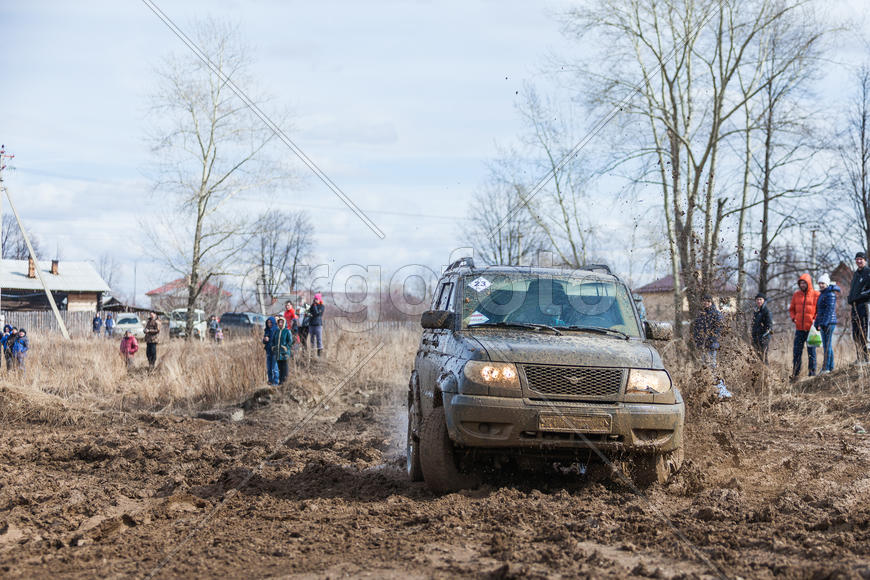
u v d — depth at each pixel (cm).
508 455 689
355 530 560
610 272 866
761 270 2775
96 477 830
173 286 5034
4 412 1422
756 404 1218
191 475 827
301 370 1912
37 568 477
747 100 2641
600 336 755
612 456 684
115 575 461
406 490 709
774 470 798
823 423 1152
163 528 580
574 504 621
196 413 1582
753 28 2620
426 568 462
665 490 684
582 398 658
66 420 1392
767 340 1532
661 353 1227
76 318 5381
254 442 1108
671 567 459
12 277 6800
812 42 2594
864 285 1477
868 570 427
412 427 794
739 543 510
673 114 2733
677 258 2389
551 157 3116
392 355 2036
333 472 805
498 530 548
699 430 989
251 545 523
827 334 1539
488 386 655
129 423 1405
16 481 788
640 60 2689
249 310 5078
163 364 2170
